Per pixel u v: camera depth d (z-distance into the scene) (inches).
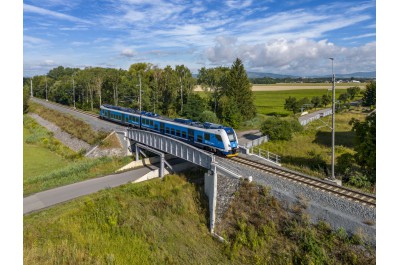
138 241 828.0
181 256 798.5
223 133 1154.7
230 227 892.0
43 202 1047.6
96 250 761.0
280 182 882.1
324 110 3189.0
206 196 1050.7
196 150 1096.8
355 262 660.1
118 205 1007.6
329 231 741.9
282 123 1736.0
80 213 940.0
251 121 2438.5
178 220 964.6
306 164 1237.1
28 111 3425.2
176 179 1259.2
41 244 753.6
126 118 1957.4
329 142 1658.5
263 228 820.6
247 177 950.4
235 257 788.6
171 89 2827.3
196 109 2354.8
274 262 740.0
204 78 2861.7
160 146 1342.3
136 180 1269.7
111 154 1663.4
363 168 1062.4
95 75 3503.9
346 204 735.7
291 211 820.0
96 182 1256.8
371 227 674.8
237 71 2504.9
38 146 2037.4
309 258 699.4
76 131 2111.2
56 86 4242.1
